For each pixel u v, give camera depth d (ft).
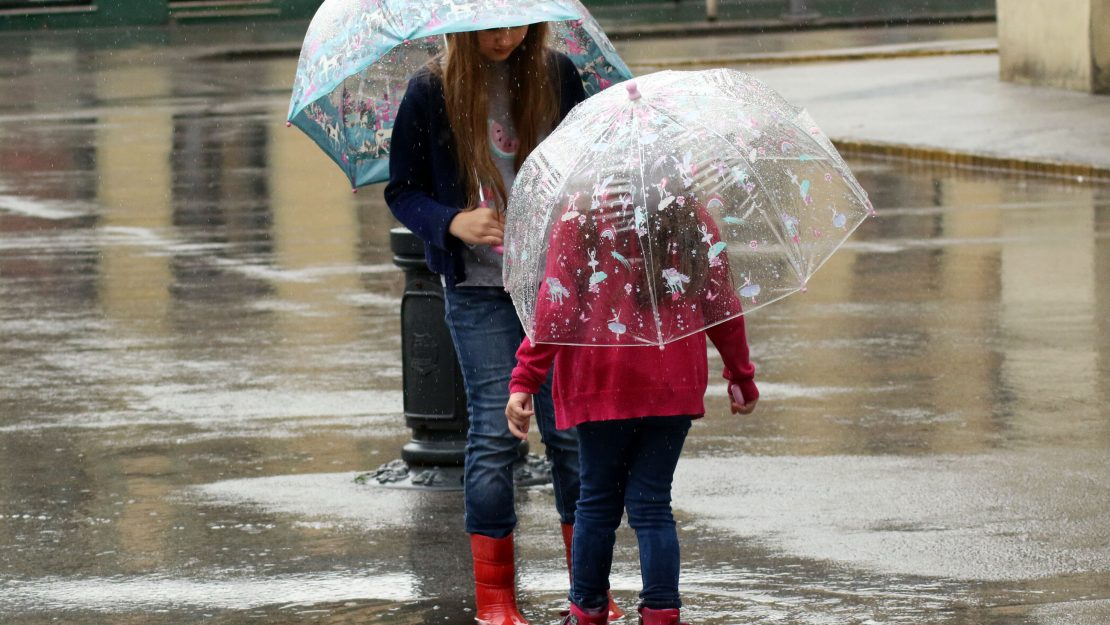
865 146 140.46
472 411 36.32
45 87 222.07
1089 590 37.47
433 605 37.68
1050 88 167.22
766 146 31.60
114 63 260.21
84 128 172.76
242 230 105.91
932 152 133.69
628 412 31.86
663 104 31.76
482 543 36.19
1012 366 62.39
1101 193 111.65
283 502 46.93
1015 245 91.20
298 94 34.81
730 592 37.99
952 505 44.88
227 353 68.69
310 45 34.94
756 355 65.62
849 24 290.56
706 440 52.70
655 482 32.76
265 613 37.35
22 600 38.63
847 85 182.19
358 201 119.03
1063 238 92.94
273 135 163.43
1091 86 162.09
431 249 35.78
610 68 37.19
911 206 108.58
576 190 30.96
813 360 64.39
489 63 35.14
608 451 32.81
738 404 33.78
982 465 48.96
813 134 32.27
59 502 47.34
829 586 38.24
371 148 38.96
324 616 37.06
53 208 118.21
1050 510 44.21
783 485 47.32
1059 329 68.90
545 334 31.14
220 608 37.78
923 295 77.61
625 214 30.66
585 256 30.81
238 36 308.81
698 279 30.86
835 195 31.76
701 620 36.01
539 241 31.24
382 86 38.37
